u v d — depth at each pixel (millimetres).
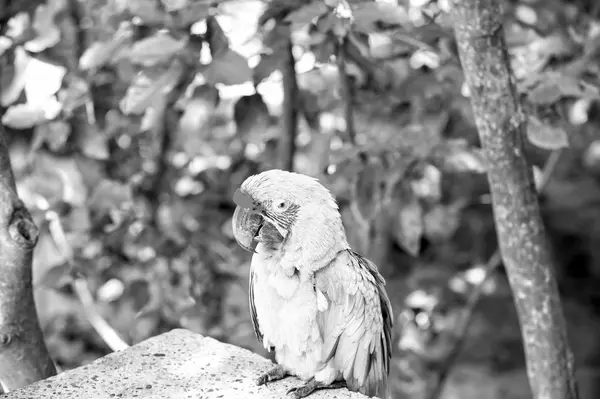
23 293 5477
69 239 7742
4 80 7090
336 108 7512
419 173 7559
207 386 5062
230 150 8078
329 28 6109
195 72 6371
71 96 6957
